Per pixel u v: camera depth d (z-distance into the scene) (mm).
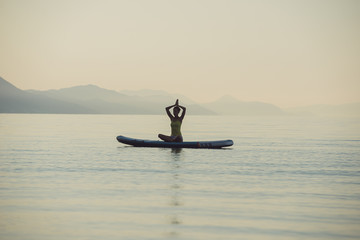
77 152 23984
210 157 21734
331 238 8477
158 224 9289
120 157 21469
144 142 27000
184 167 18047
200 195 12258
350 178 15555
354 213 10367
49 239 8273
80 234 8570
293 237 8523
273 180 14992
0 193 12328
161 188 13242
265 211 10477
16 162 19531
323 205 11156
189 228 9016
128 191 12727
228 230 8906
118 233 8641
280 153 24469
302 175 16219
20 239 8266
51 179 14789
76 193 12383
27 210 10375
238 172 16812
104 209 10523
